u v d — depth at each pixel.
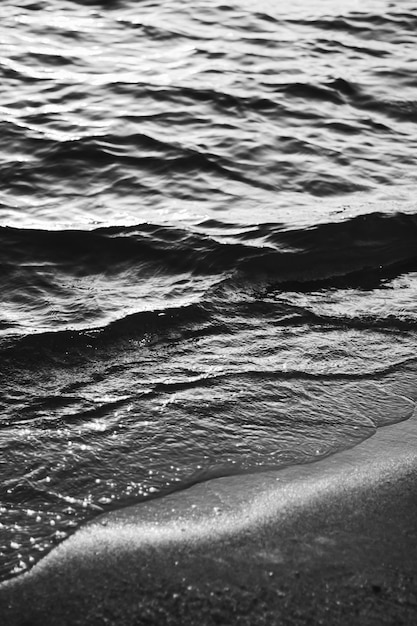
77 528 3.37
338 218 6.27
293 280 5.61
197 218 6.25
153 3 11.33
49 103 8.20
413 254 6.04
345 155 7.50
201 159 7.18
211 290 5.31
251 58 9.70
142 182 6.79
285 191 6.81
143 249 5.75
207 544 3.27
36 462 3.75
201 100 8.43
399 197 6.77
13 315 4.92
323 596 3.00
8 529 3.35
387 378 4.56
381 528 3.38
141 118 7.95
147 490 3.61
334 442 3.99
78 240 5.81
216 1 11.54
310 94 8.75
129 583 3.06
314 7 11.58
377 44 10.45
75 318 4.91
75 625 2.88
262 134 7.79
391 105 8.69
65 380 4.39
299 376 4.52
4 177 6.72
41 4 11.00
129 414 4.13
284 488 3.63
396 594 3.02
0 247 5.66
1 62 9.16
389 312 5.27
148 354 4.66
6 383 4.32
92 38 10.06
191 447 3.90
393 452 3.92
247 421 4.12
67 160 7.03
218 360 4.64
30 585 3.05
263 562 3.17
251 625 2.88
